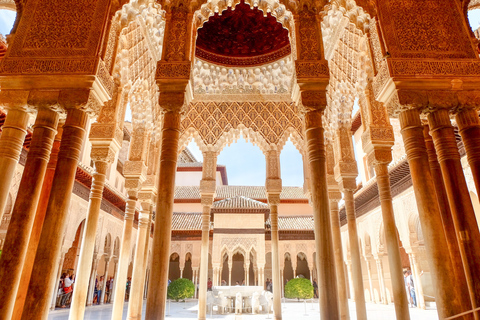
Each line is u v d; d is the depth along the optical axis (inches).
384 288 415.2
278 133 255.9
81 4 127.0
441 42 122.0
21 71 114.3
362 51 171.3
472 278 98.8
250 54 254.5
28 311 92.7
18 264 99.6
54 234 101.7
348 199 207.3
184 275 739.4
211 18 231.0
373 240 433.4
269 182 242.7
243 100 265.4
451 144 111.9
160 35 193.6
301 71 131.8
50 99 112.9
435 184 132.7
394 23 125.8
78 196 359.3
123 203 465.7
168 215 117.2
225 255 736.3
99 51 119.5
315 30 140.2
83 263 156.0
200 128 258.7
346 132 220.2
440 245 100.7
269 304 299.9
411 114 115.1
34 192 106.0
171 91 131.4
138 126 220.7
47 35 120.8
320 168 121.4
